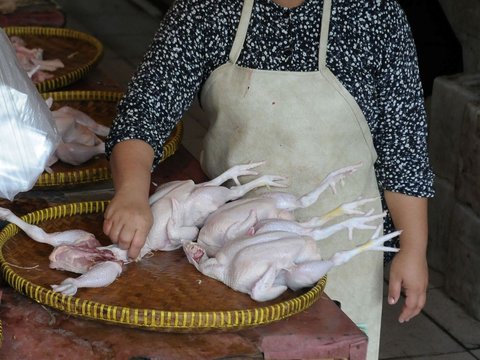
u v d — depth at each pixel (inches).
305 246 64.1
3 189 66.1
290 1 73.4
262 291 61.2
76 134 88.8
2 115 65.1
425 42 163.2
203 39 74.9
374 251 82.7
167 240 68.4
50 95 100.7
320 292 63.9
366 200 69.6
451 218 141.2
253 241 63.9
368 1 74.0
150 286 63.6
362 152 78.2
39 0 157.8
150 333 60.0
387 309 138.1
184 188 70.2
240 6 74.2
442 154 142.4
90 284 62.2
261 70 74.9
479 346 129.6
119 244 64.7
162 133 73.3
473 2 156.9
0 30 67.3
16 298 63.5
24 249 68.6
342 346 60.0
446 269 142.1
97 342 58.8
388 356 126.5
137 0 294.4
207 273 64.9
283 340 59.5
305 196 71.2
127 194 66.1
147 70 73.7
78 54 120.4
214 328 58.6
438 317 136.3
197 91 79.0
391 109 77.5
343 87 74.9
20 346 58.4
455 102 137.3
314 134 76.2
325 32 73.9
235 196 71.8
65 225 73.4
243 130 77.1
